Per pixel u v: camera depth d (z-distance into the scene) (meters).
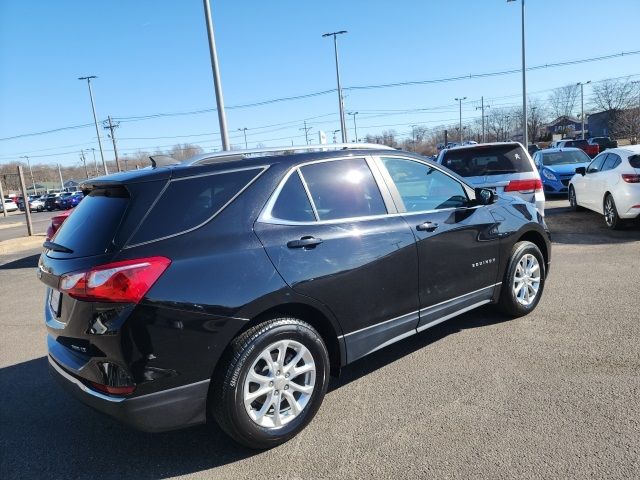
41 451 3.34
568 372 3.84
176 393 2.85
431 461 2.89
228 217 3.12
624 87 63.75
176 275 2.84
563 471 2.71
